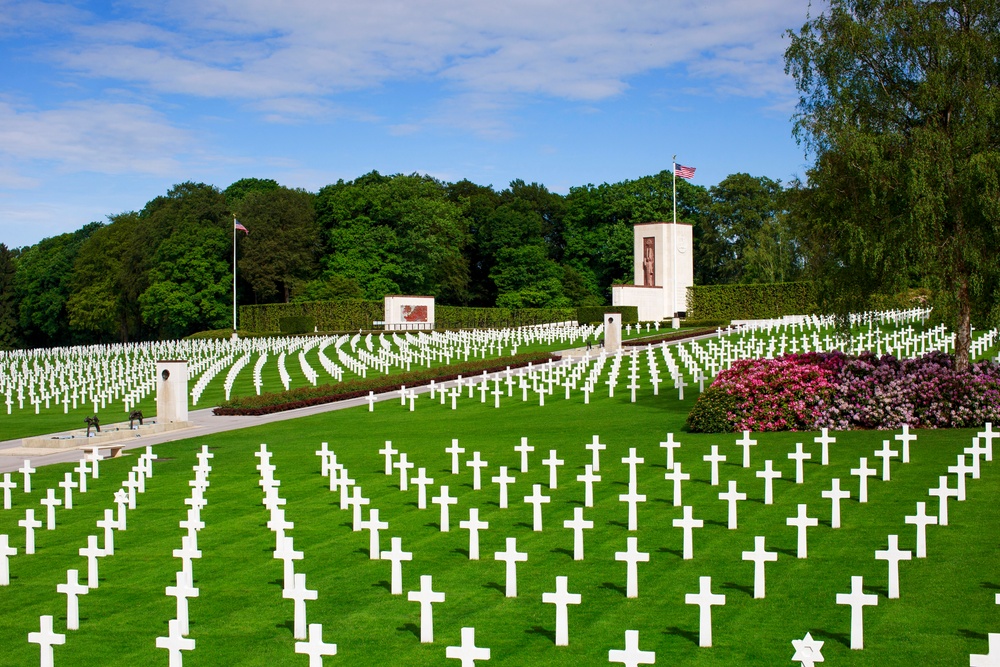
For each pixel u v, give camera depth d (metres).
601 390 45.09
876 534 18.41
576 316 105.31
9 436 40.22
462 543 19.39
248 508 23.45
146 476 28.14
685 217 129.12
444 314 110.75
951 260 31.73
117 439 36.78
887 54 33.03
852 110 33.31
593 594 15.91
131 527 22.08
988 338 48.25
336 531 20.84
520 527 20.42
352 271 111.88
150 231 115.06
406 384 50.62
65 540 21.16
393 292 113.44
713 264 125.56
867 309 34.53
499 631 14.47
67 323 130.00
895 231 31.47
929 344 50.97
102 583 17.94
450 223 118.56
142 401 51.81
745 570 16.73
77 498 25.66
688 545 17.47
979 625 13.79
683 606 15.12
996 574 15.81
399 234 118.00
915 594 15.11
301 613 14.56
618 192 132.50
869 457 25.66
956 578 15.71
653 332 81.44
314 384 54.66
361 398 47.41
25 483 26.59
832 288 34.06
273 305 106.75
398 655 13.74
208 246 111.06
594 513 21.23
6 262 135.62
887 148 32.06
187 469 29.44
